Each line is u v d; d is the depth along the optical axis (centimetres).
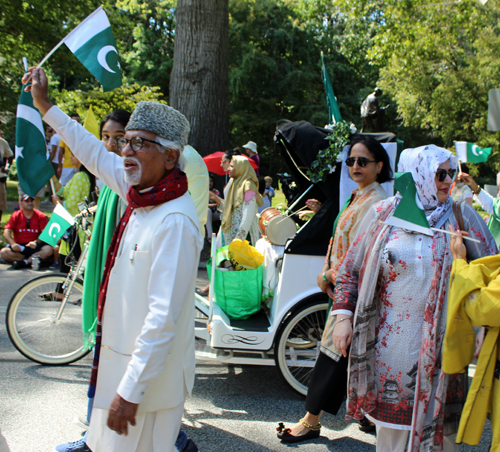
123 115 294
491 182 3025
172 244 168
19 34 1570
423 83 2416
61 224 365
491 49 2297
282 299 339
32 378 358
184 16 853
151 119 177
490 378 191
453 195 337
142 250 171
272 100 2809
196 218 180
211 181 862
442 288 204
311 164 336
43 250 713
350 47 2730
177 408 181
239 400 343
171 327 162
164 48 2766
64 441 276
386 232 214
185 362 184
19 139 314
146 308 172
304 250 337
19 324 383
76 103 1276
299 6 2912
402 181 210
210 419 313
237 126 2730
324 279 273
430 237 209
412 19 1778
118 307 176
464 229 213
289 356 356
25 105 315
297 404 340
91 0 1609
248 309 369
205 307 363
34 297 388
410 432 202
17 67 1639
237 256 391
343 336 222
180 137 183
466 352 197
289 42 2769
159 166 180
